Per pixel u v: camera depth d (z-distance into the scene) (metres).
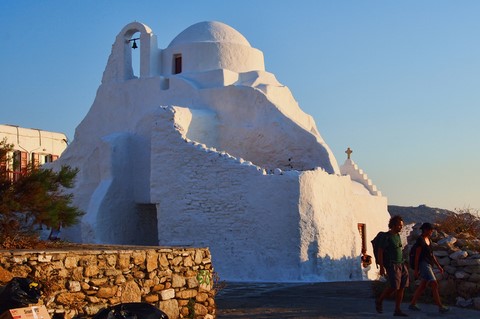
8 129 35.22
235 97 25.83
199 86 27.08
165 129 23.59
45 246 11.58
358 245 23.38
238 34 29.45
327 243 21.55
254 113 25.47
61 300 8.98
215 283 15.41
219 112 26.05
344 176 23.30
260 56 29.55
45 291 8.78
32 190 12.36
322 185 21.83
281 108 25.33
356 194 25.92
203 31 28.86
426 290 15.01
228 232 21.91
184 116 24.39
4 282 8.45
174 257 10.80
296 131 24.64
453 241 15.32
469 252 14.89
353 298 15.59
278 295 16.31
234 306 14.23
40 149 36.91
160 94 27.33
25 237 11.82
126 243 25.95
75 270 9.23
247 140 25.34
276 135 24.84
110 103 28.75
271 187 21.34
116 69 29.00
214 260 22.00
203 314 11.16
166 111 23.81
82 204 27.34
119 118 28.39
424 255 13.27
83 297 9.27
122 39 28.98
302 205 21.00
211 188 22.42
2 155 12.85
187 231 22.66
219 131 25.89
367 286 18.11
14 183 12.44
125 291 9.86
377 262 12.70
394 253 12.54
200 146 22.84
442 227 17.05
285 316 12.76
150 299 10.22
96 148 27.33
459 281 14.72
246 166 21.89
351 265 22.92
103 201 25.22
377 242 12.72
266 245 21.23
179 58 28.58
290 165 24.59
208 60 28.00
